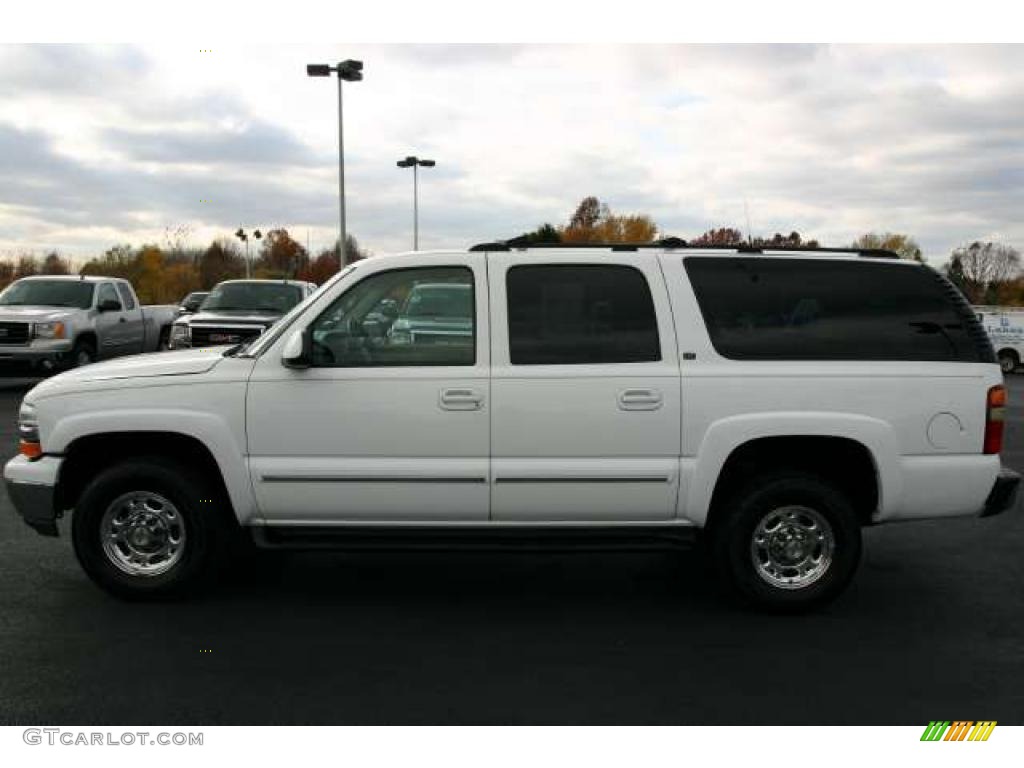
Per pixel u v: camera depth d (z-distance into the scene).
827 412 4.92
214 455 4.97
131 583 5.16
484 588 5.60
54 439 5.05
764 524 5.09
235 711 3.85
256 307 15.67
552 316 5.01
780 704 3.96
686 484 4.94
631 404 4.90
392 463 4.95
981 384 5.02
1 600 5.23
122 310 17.06
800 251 5.17
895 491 4.98
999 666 4.39
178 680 4.16
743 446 5.04
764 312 5.04
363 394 4.93
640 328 4.99
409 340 5.01
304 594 5.44
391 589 5.56
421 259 5.07
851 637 4.77
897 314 5.09
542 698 4.00
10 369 14.66
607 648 4.60
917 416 4.97
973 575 5.88
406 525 5.04
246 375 4.99
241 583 5.64
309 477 4.96
